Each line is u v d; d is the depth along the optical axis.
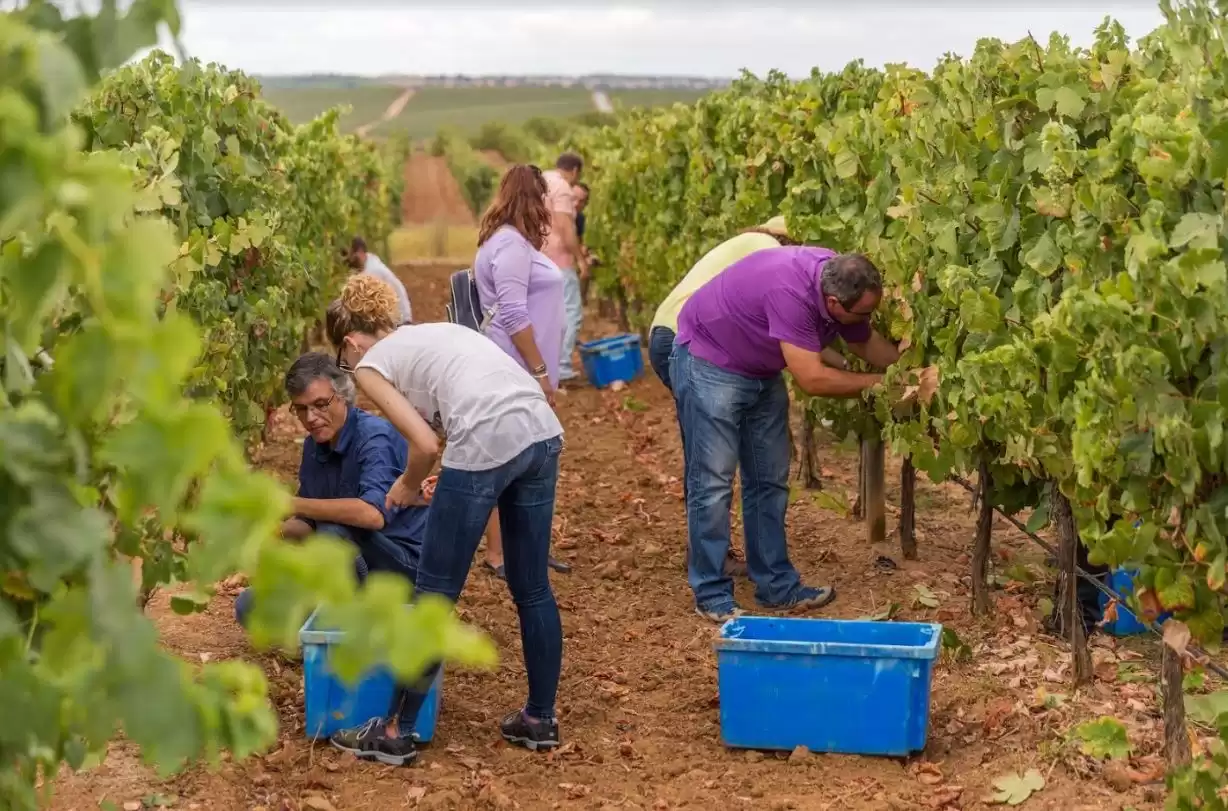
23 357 1.82
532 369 6.82
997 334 5.48
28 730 1.61
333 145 15.05
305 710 5.27
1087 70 5.43
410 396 4.94
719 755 5.10
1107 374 3.97
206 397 5.82
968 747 5.07
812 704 5.01
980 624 6.33
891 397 6.10
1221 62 3.88
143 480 1.47
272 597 1.40
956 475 6.58
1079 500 4.28
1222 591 3.84
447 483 4.79
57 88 1.44
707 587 6.77
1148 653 5.92
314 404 5.34
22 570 1.85
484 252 6.83
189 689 1.59
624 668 6.10
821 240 7.41
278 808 4.54
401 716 4.95
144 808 4.43
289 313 9.12
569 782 4.87
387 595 1.38
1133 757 4.77
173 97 7.16
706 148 11.72
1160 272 3.62
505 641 6.43
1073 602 5.46
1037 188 5.25
